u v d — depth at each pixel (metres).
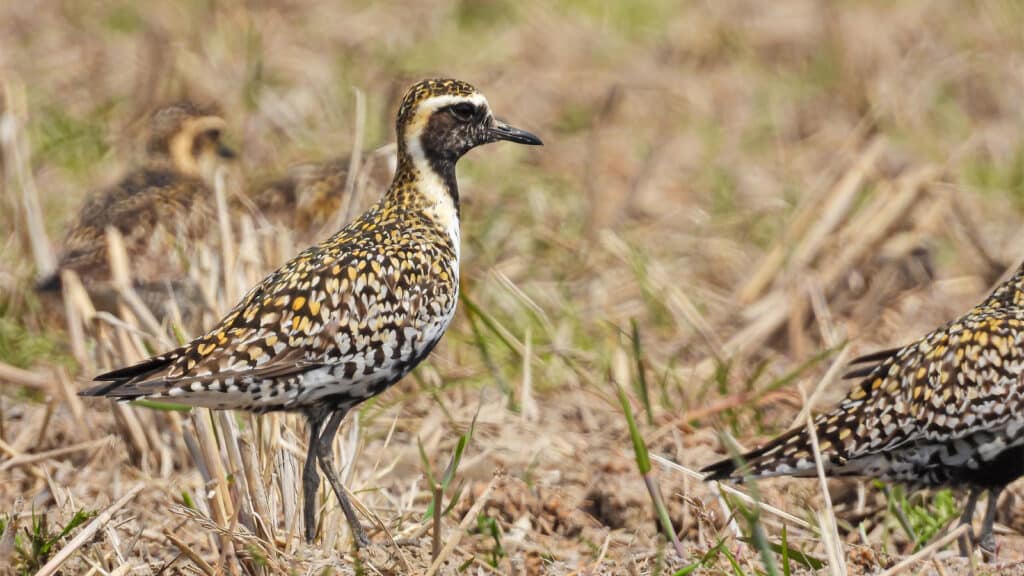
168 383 11.19
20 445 14.80
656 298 17.95
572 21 29.00
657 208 21.59
